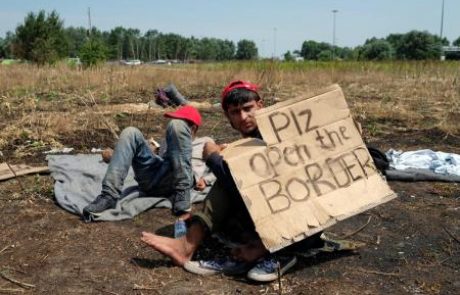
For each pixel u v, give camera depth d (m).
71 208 3.91
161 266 3.08
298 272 3.03
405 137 6.83
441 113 8.55
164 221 3.80
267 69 15.05
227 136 6.98
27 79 12.95
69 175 4.54
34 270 3.04
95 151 5.85
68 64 19.39
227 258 3.15
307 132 3.12
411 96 11.16
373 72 18.05
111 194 3.78
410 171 4.90
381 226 3.75
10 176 4.66
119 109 8.85
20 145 5.97
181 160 3.88
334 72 17.16
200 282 2.91
